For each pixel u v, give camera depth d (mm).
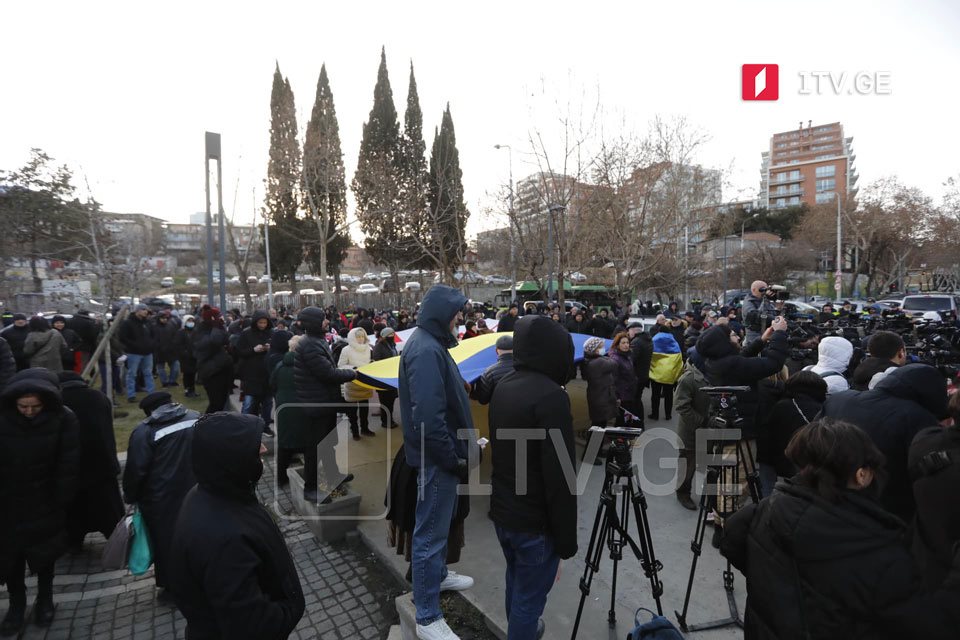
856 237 39625
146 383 8891
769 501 1591
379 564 3898
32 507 3062
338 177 29312
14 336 7672
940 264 38562
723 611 3096
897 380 2506
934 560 1819
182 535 1693
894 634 1309
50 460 3107
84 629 3213
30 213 13039
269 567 1783
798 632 1397
